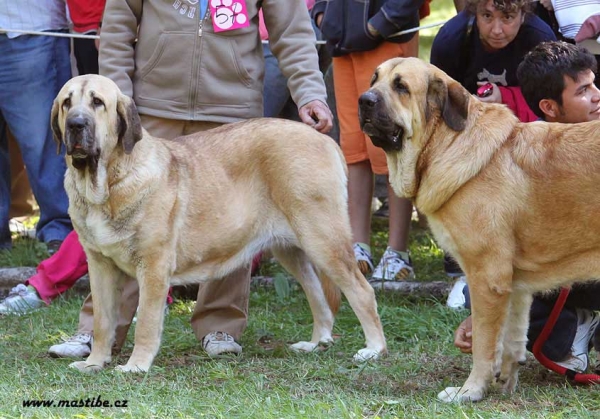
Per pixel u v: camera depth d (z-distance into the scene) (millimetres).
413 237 14305
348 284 8961
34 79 12383
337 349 9305
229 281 9336
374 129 7480
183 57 9102
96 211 8312
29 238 13930
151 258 8406
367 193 11836
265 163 8898
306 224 8844
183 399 7465
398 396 7730
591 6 10188
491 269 7355
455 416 6945
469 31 9727
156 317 8477
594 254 7305
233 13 9094
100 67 9258
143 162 8336
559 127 7465
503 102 9617
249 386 7871
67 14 12703
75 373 8352
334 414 7035
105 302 8656
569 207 7234
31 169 12656
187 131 9367
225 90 9211
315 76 9391
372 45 11133
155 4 9133
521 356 7770
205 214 8695
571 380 8016
